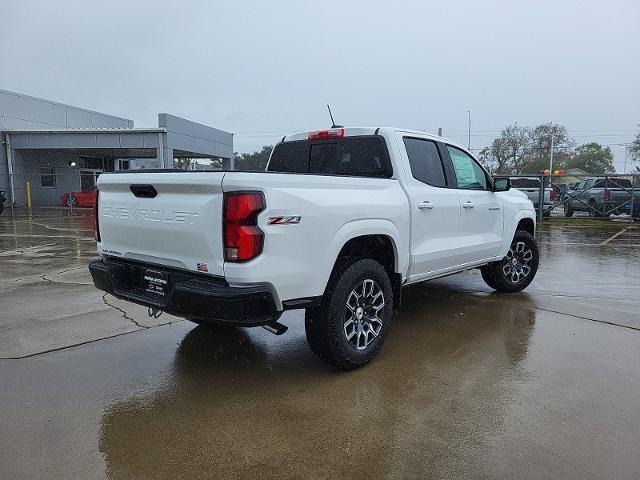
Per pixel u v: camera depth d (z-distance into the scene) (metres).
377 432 3.16
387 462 2.85
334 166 5.09
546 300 6.40
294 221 3.46
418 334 5.04
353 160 4.94
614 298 6.51
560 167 68.69
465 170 5.72
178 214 3.54
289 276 3.47
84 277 7.81
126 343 4.81
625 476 2.70
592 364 4.24
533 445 3.00
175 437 3.12
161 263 3.79
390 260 4.53
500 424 3.25
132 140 25.86
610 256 10.10
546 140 68.62
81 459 2.89
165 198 3.64
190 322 5.47
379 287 4.22
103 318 5.59
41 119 30.73
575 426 3.22
